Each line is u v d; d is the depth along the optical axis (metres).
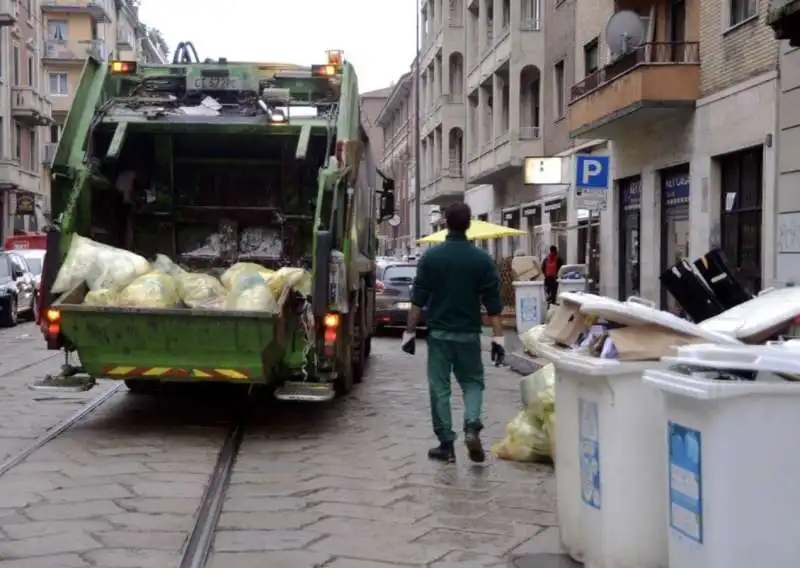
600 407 4.59
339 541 5.42
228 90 10.28
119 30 74.62
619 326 4.91
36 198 48.97
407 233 64.88
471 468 7.30
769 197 15.55
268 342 7.99
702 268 6.36
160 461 7.35
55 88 60.91
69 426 8.80
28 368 13.55
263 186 10.77
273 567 4.93
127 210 10.30
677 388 3.86
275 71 10.48
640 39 20.45
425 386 12.07
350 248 9.30
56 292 8.34
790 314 4.77
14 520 5.68
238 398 10.68
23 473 6.87
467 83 40.28
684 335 4.61
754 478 3.69
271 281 8.43
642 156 21.23
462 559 5.14
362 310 11.68
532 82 31.39
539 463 7.52
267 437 8.48
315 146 10.11
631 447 4.52
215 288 8.73
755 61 16.17
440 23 48.00
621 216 23.16
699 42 18.47
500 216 36.50
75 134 9.26
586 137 22.92
